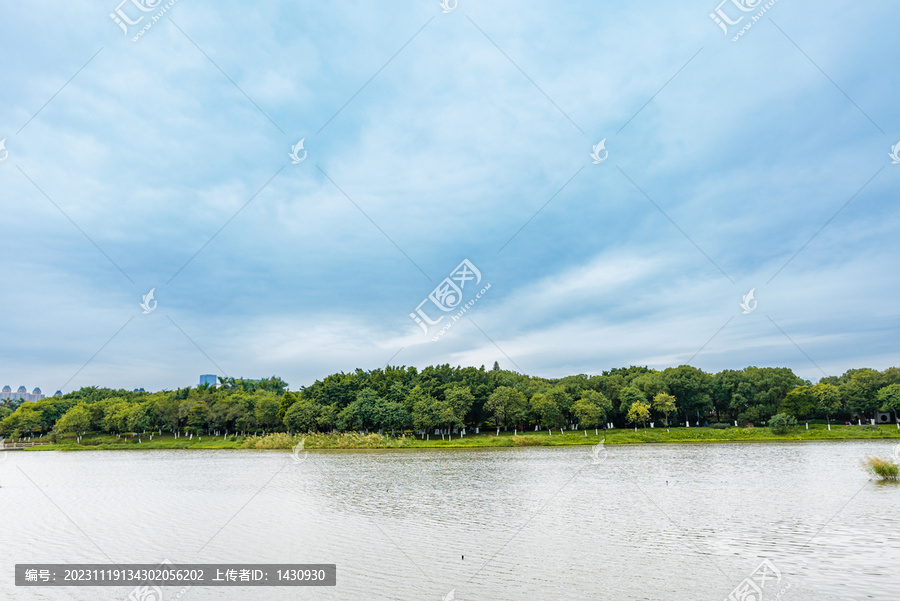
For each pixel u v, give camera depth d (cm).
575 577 2402
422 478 6075
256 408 14550
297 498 4747
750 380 13325
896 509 3700
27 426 15888
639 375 15750
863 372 14400
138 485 5806
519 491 4947
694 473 5959
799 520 3434
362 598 2197
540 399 12112
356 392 13938
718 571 2459
